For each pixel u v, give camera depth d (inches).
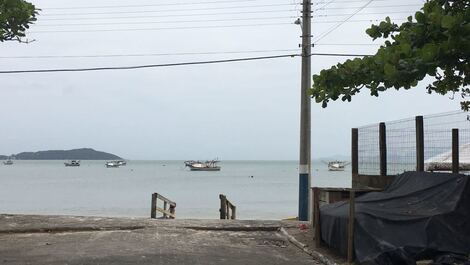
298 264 382.9
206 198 2049.7
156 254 409.1
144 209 1592.0
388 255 315.0
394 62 203.5
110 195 2257.6
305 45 730.8
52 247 434.3
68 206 1708.9
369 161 512.4
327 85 246.2
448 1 236.2
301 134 713.6
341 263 362.3
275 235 522.3
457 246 320.5
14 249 423.8
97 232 521.0
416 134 441.4
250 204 1812.3
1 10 341.4
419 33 207.8
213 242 475.8
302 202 698.2
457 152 411.5
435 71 195.9
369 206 376.2
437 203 350.3
